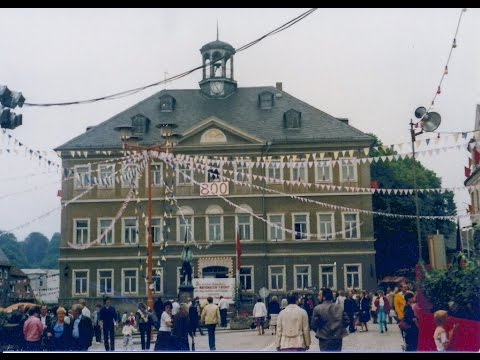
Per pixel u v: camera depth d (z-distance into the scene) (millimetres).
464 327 13016
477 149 18625
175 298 34531
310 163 26594
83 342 15945
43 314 17547
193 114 38875
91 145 35562
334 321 12484
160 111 38875
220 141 36188
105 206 35375
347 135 35312
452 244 31156
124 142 28172
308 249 34938
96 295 34938
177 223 35469
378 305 21969
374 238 34250
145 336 21703
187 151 36312
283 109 38250
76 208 35312
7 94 15859
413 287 21156
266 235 35219
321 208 35094
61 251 35125
